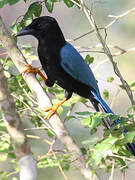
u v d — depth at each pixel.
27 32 11.13
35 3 10.44
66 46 11.34
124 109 21.42
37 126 11.91
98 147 8.18
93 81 11.61
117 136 8.75
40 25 11.13
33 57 11.62
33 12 10.40
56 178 16.61
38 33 11.16
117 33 23.11
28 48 12.00
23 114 12.01
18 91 11.91
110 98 20.69
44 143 16.59
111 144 8.15
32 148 16.41
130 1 21.55
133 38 23.02
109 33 23.06
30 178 8.56
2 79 9.34
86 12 9.89
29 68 9.84
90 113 8.88
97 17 16.72
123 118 8.80
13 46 9.89
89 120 8.78
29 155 8.87
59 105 11.02
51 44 11.19
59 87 12.35
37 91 9.62
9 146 10.89
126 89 9.75
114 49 23.03
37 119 11.90
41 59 11.42
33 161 8.81
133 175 21.08
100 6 15.96
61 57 11.16
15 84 11.90
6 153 10.91
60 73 11.34
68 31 24.94
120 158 9.66
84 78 11.45
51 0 10.38
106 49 9.83
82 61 11.46
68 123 18.58
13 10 26.72
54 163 10.65
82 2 9.91
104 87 18.45
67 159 10.86
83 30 21.62
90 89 11.67
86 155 10.65
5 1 10.20
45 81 11.62
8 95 9.35
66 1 10.55
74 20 22.84
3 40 9.95
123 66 21.95
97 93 11.67
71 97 11.80
